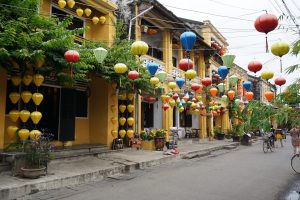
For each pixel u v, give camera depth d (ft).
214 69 82.23
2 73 27.94
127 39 43.09
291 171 35.35
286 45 16.12
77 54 24.25
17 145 27.40
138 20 48.75
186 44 22.66
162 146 46.16
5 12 24.47
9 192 20.90
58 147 35.22
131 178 29.14
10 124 31.30
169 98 45.34
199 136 74.23
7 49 23.80
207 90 68.28
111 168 30.35
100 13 42.39
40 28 26.18
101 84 41.78
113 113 41.96
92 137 41.86
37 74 26.99
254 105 15.25
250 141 76.95
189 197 22.17
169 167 36.47
